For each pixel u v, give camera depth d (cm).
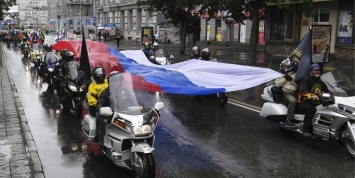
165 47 4344
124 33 6875
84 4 9338
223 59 2761
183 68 1089
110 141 613
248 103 1212
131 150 568
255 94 1384
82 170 642
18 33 4828
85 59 788
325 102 719
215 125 936
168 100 1252
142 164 554
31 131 883
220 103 1160
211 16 2648
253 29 2311
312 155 721
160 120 983
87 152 733
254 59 2341
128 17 6738
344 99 717
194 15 3272
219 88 966
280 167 659
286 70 816
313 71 766
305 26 2958
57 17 10194
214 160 691
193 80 1022
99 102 632
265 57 2873
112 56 1193
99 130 638
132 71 1089
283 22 3150
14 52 3566
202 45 4594
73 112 1080
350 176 620
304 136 776
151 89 935
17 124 898
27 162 641
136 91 627
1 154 681
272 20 3250
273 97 858
